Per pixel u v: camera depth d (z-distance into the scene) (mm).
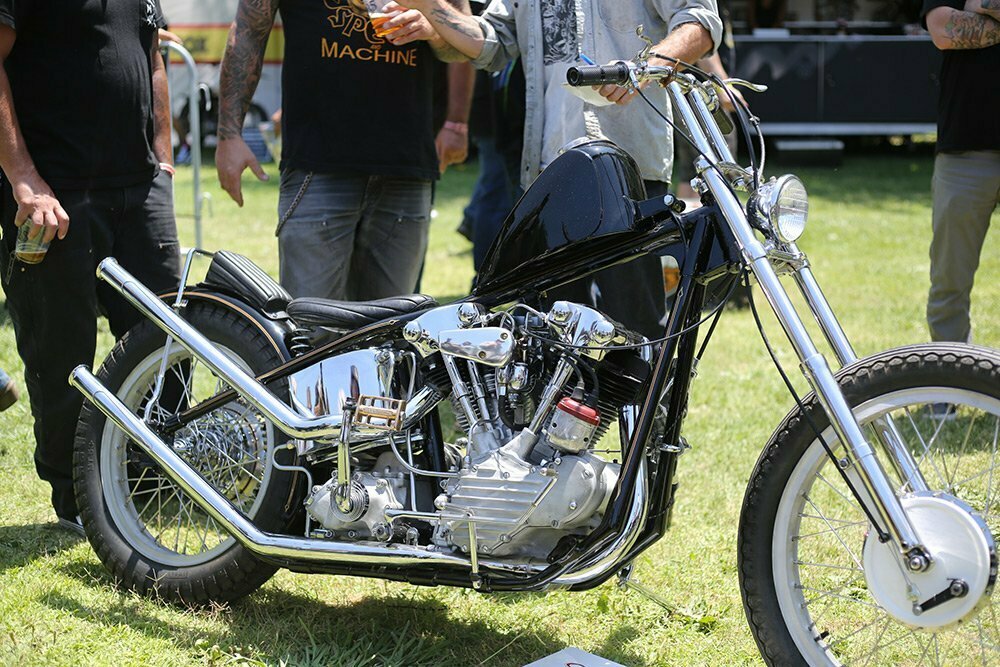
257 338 5859
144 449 5758
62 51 6363
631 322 6086
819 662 4777
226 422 5969
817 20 27531
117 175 6660
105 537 6047
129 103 6648
